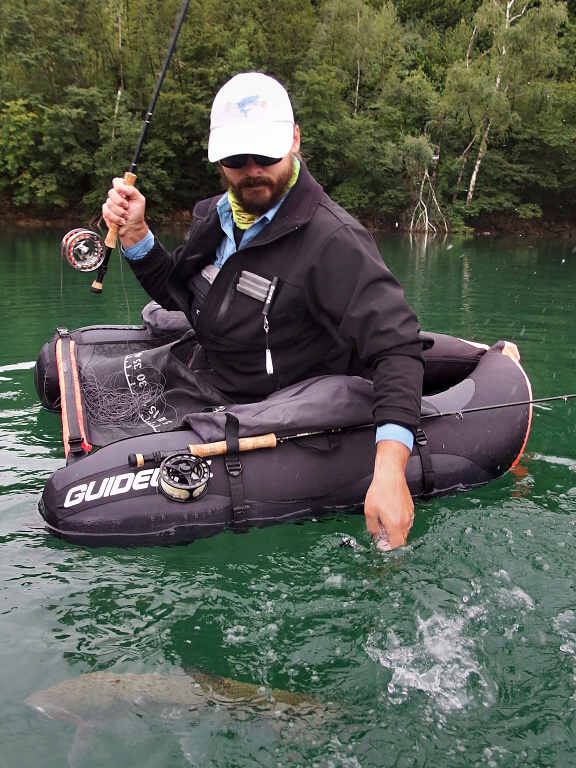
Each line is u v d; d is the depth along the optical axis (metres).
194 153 22.08
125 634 1.74
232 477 2.31
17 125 19.44
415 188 23.20
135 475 2.27
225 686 1.56
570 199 26.12
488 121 24.81
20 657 1.64
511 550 2.17
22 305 6.72
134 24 22.00
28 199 19.67
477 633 1.75
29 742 1.38
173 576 2.04
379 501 1.93
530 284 9.39
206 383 2.78
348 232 2.34
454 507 2.51
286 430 2.37
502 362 3.07
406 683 1.58
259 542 2.26
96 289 3.04
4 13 20.34
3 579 1.99
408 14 39.31
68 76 21.16
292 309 2.44
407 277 9.99
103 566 2.09
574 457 3.06
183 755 1.35
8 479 2.66
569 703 1.51
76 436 2.66
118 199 2.83
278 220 2.38
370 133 23.48
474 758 1.37
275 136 2.25
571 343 5.54
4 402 3.67
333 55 25.89
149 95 21.53
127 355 3.08
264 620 1.82
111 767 1.32
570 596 1.91
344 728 1.43
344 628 1.78
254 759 1.35
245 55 21.84
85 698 1.50
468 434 2.67
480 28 24.81
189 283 2.79
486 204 24.09
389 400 2.09
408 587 1.96
